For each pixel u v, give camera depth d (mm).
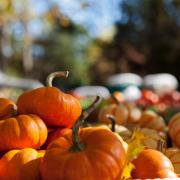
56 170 601
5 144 714
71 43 12320
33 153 678
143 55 10359
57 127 792
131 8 10914
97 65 11398
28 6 5879
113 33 11172
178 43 9898
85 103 1914
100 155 602
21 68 10266
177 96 3105
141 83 5355
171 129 1064
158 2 10406
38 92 782
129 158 649
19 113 794
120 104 1405
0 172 673
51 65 12273
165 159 688
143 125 1347
